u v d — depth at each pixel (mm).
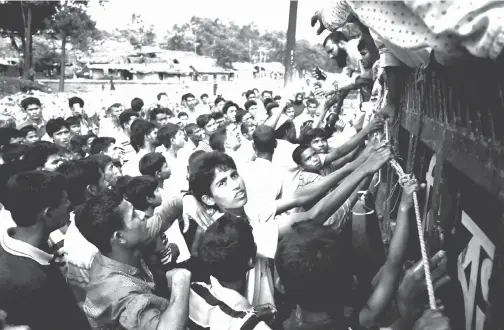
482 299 1717
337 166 5082
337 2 5391
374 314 1888
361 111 6297
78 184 3541
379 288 1909
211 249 2035
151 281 2639
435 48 1827
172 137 5562
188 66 75938
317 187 3035
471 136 1704
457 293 2049
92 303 2230
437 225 2234
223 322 1934
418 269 1854
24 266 2418
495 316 1436
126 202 2375
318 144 4914
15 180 2516
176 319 1933
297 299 1594
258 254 2600
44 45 67562
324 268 1520
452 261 2098
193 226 3021
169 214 3330
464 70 1763
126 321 2098
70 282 2797
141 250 2449
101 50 79625
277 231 2666
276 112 7023
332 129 7082
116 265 2303
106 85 50844
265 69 87875
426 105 2662
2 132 5375
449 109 2062
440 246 2180
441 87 2182
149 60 76375
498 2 1471
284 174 4203
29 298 2383
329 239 1587
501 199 1360
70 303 2592
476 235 1800
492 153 1463
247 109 9430
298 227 1660
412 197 2035
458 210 2070
